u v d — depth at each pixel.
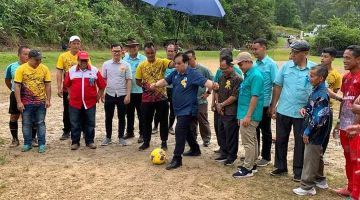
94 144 7.23
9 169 6.00
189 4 6.82
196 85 6.12
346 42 45.62
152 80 6.90
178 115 6.16
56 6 28.17
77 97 6.93
